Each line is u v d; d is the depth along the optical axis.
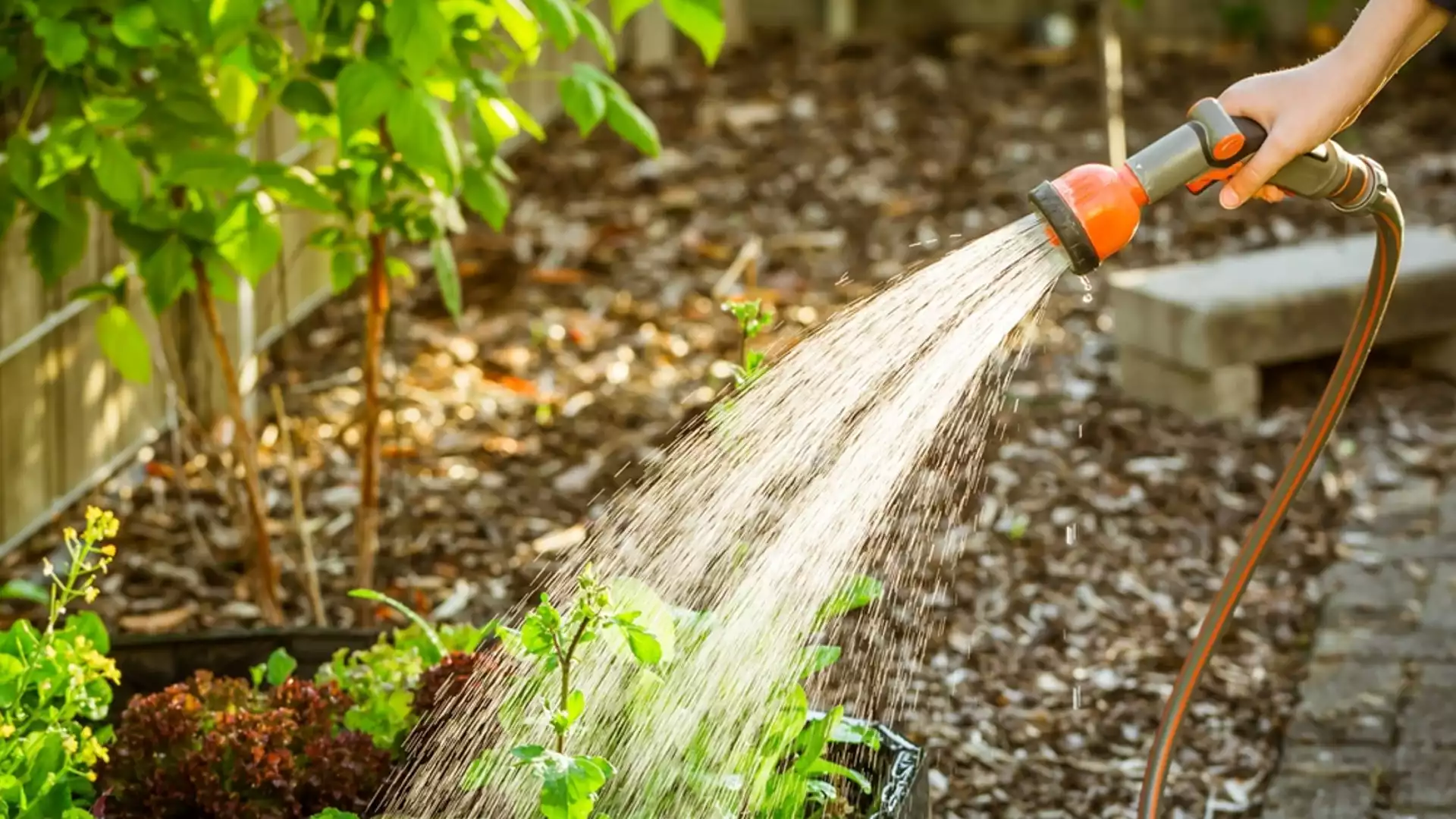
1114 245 3.20
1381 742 5.59
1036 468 7.58
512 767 3.55
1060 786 5.37
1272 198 3.62
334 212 5.01
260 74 5.04
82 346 7.05
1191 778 5.44
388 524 6.88
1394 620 6.38
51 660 3.76
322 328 8.98
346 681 4.49
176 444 6.62
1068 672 6.02
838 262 10.09
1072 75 13.94
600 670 3.59
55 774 3.64
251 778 3.91
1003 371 8.59
